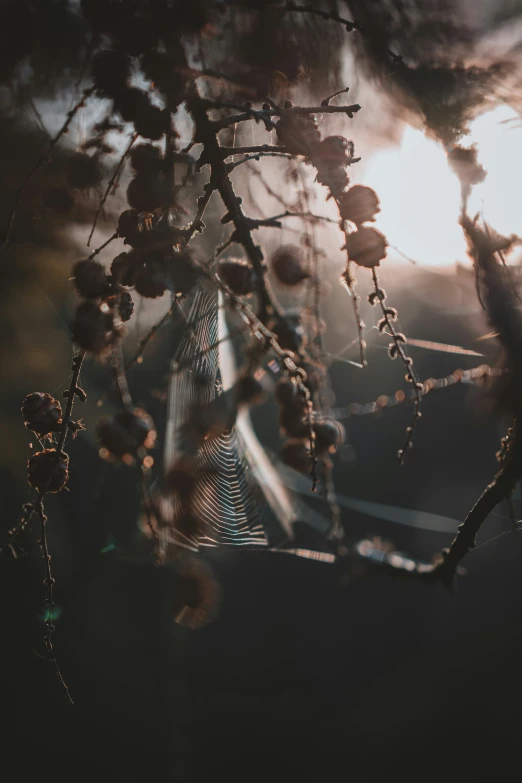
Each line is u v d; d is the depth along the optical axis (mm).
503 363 691
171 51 622
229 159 778
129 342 829
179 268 612
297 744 3256
